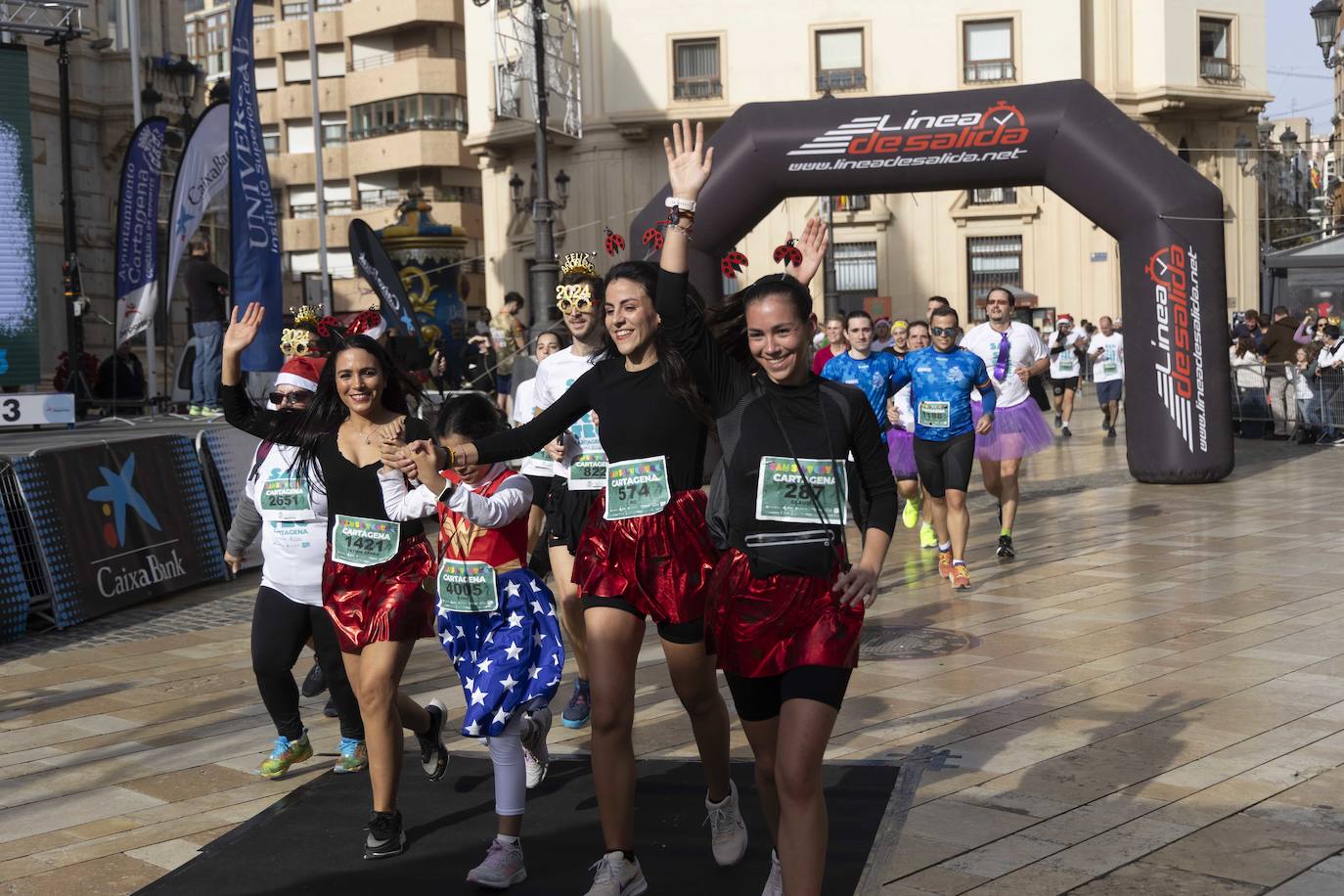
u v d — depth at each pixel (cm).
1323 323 2072
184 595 1030
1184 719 598
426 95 4950
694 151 423
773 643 378
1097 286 3584
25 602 873
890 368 977
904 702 643
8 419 1395
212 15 5644
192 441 1101
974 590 931
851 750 570
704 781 543
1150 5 3616
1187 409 1470
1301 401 1973
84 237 2908
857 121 1471
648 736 612
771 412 394
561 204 3275
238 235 1462
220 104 1664
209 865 463
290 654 552
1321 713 603
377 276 1661
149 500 1019
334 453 487
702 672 444
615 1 3641
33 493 895
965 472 944
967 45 3603
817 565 383
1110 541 1125
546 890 439
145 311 1788
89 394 1875
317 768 581
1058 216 3600
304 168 5275
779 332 385
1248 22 3716
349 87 5184
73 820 517
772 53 3622
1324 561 993
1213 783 514
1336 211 5625
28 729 650
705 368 406
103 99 2942
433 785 551
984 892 416
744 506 389
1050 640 764
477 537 466
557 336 737
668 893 430
